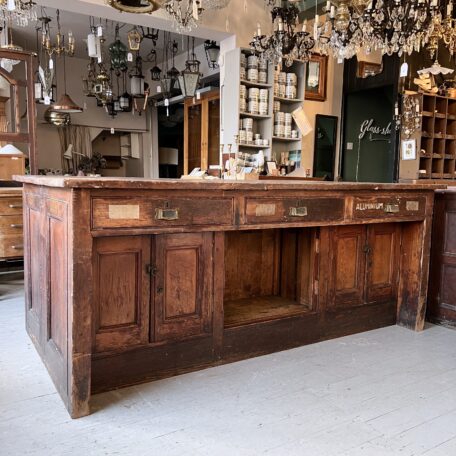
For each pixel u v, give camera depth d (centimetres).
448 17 406
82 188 173
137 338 209
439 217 316
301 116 575
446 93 632
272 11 364
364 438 171
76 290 175
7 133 384
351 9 346
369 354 256
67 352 184
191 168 793
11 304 342
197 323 226
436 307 319
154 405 192
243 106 525
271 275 309
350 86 668
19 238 371
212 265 227
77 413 180
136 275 207
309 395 204
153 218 193
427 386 217
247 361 241
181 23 353
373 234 292
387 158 732
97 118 951
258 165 528
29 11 357
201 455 158
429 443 168
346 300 284
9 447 159
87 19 632
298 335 263
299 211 239
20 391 202
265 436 170
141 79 629
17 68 767
